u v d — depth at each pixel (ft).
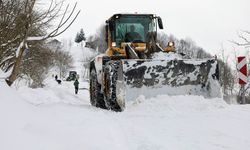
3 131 12.07
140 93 26.58
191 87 27.61
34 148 11.60
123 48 32.30
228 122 20.01
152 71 26.81
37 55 43.37
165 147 13.92
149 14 34.94
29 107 17.10
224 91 50.11
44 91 60.13
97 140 14.05
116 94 27.73
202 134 16.71
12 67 20.07
